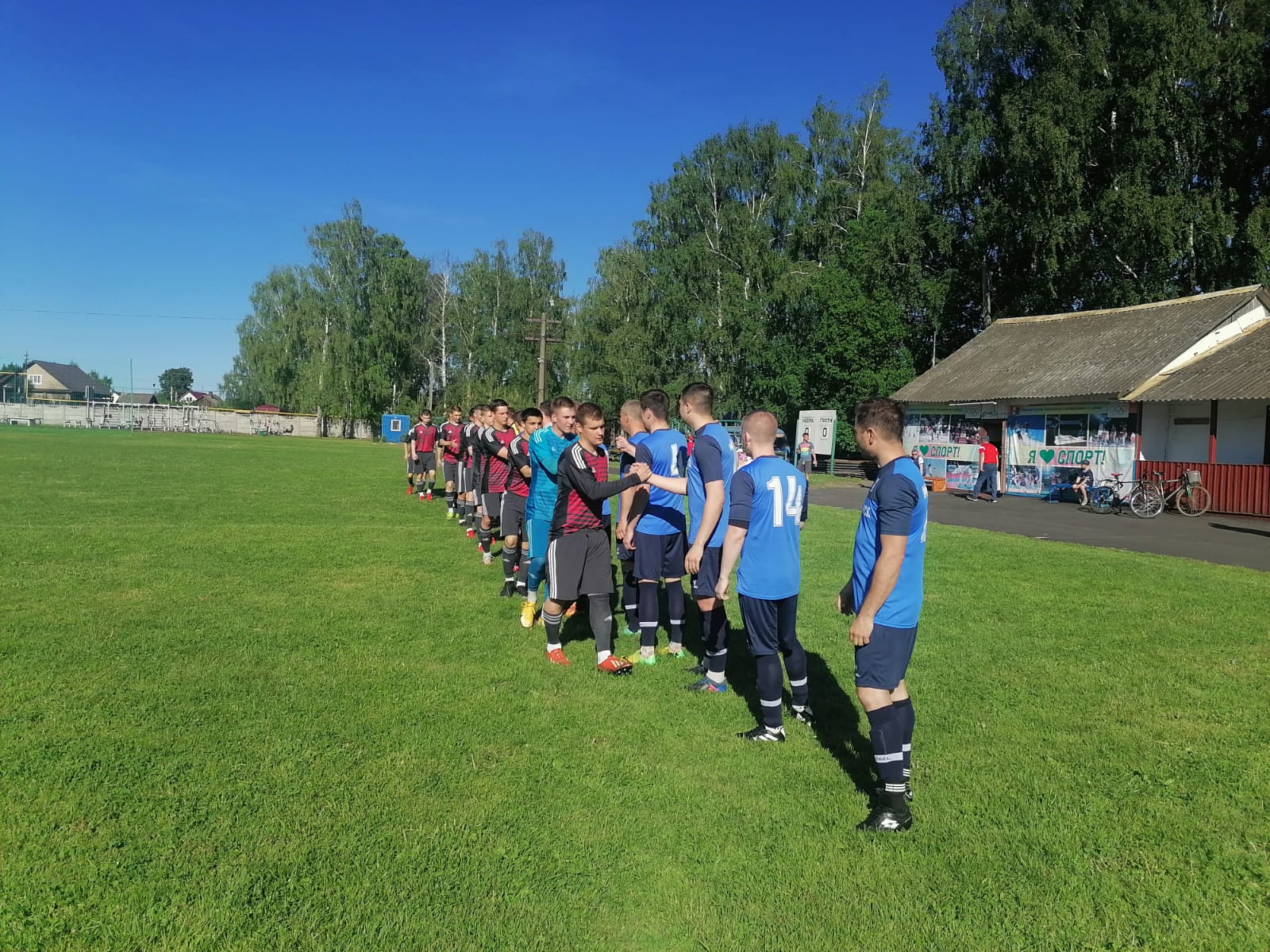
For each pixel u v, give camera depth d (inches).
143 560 358.3
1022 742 176.4
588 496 212.7
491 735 172.4
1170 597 329.4
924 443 1093.8
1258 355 776.3
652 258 1859.0
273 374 2783.0
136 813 134.6
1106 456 864.3
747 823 139.0
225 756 157.6
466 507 466.0
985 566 402.9
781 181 1702.8
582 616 287.6
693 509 244.1
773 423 182.4
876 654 140.4
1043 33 1275.8
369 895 115.1
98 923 106.4
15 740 161.2
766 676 173.5
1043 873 125.1
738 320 1626.5
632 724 182.4
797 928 111.1
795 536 176.6
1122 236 1160.2
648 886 120.0
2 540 398.6
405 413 2504.9
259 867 120.5
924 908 116.3
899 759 139.0
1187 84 1168.8
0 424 2682.1
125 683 196.9
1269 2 1131.3
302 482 804.0
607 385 1807.3
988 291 1456.7
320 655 225.8
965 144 1391.5
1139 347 909.2
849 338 1434.5
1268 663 236.1
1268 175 1202.6
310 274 2513.5
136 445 1454.2
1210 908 116.8
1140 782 156.8
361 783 148.3
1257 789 153.9
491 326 2566.4
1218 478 750.5
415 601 296.4
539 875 121.5
